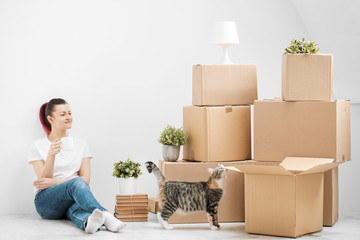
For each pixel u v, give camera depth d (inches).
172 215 136.3
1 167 152.8
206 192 128.3
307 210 121.6
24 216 148.4
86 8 156.8
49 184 135.5
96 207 126.6
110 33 158.4
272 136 133.8
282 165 124.4
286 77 130.1
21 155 153.7
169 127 143.3
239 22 166.6
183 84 163.8
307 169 115.6
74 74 156.5
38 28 153.9
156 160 162.6
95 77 157.8
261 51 168.2
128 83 159.9
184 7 162.9
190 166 135.6
